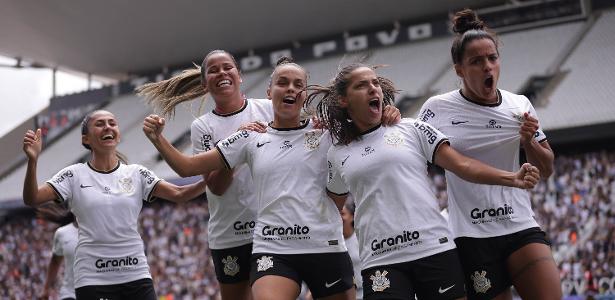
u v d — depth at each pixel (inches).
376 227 222.4
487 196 237.6
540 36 1157.7
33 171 285.1
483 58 229.0
